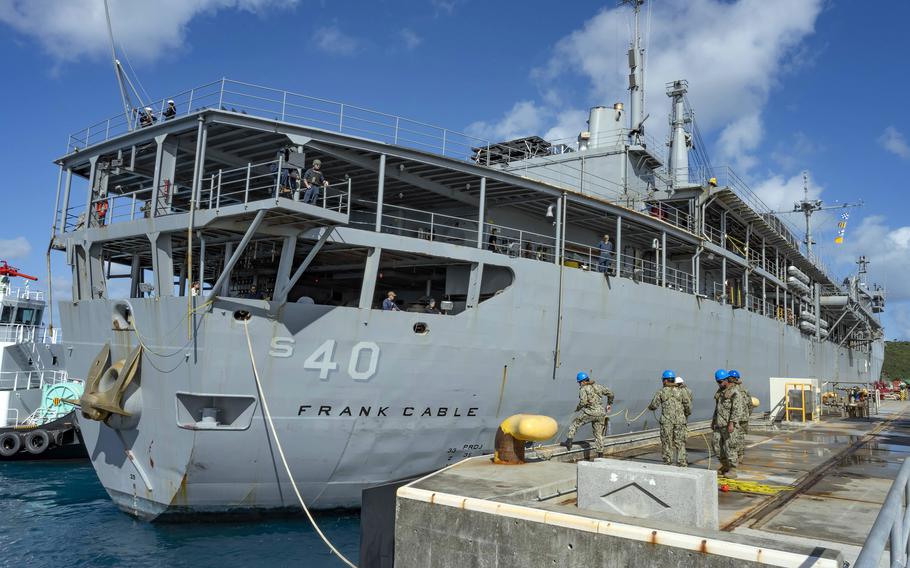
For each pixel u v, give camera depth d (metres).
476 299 15.57
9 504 16.75
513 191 17.81
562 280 17.22
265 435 13.50
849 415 27.05
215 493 13.76
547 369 16.83
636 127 25.25
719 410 11.88
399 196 19.06
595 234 22.81
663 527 6.56
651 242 23.75
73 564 12.17
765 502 9.38
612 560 6.57
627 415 19.61
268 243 15.59
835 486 10.64
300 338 13.51
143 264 19.84
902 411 33.28
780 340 30.95
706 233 25.59
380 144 14.77
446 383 15.07
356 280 19.75
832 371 43.78
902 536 3.85
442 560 7.82
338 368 13.86
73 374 16.50
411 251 14.68
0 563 12.26
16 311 27.52
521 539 7.23
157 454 14.04
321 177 13.71
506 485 8.71
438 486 8.63
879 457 14.11
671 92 30.31
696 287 23.03
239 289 18.77
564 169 25.25
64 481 20.02
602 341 18.30
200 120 13.48
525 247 20.50
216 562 12.23
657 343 20.42
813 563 5.54
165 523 14.33
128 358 14.31
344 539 13.54
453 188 17.98
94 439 16.08
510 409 16.22
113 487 15.48
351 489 14.67
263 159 16.31
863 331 58.06
